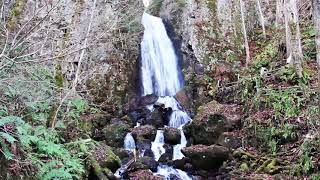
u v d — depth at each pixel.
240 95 11.02
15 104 5.90
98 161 7.94
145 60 12.99
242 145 9.05
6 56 4.86
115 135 9.70
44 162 5.99
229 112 10.16
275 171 7.66
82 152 7.27
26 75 6.30
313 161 7.21
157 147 9.62
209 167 8.65
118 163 8.38
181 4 14.05
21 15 7.27
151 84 12.90
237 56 13.15
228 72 12.28
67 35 9.05
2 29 5.98
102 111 10.71
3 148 4.88
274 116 8.94
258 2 14.45
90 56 11.08
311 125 7.99
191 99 12.04
